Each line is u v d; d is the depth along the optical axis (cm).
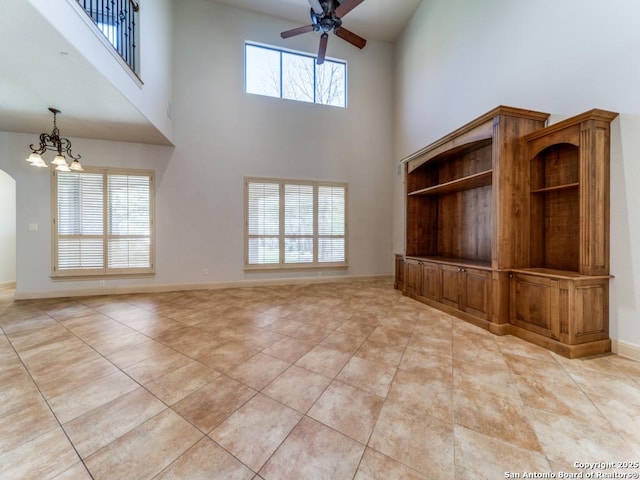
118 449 141
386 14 559
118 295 479
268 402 179
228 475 125
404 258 484
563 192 283
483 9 386
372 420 161
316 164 593
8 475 126
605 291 245
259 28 552
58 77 285
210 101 529
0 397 185
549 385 195
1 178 570
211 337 288
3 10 194
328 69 610
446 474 125
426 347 261
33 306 411
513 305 290
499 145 291
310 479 123
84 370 220
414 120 558
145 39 388
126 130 438
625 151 236
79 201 474
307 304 418
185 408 173
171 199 513
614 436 146
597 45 254
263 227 561
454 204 451
